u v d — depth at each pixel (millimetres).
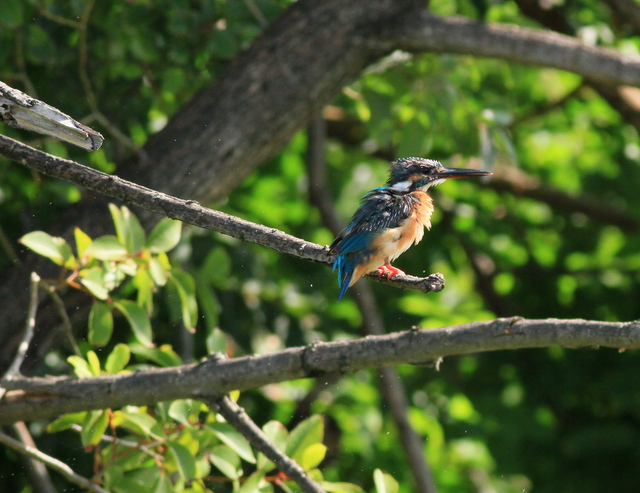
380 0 9977
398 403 11508
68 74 11102
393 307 13898
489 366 15328
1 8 9234
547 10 12836
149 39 10555
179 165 9508
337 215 12680
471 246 15586
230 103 9672
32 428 10359
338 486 6953
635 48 14547
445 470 14211
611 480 14875
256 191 14266
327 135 15656
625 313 15594
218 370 6805
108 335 7281
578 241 16500
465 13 12977
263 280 12398
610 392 14633
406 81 11594
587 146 17219
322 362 6605
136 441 7637
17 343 8922
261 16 10461
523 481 15242
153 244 7289
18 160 5867
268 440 6711
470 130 11438
